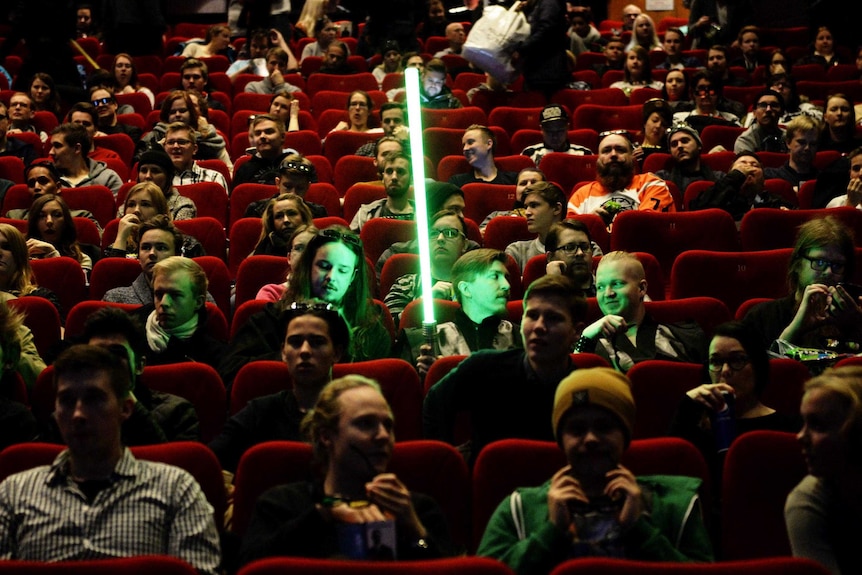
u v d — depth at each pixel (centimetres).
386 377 369
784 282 514
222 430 353
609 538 262
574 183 736
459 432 372
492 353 341
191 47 1141
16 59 1079
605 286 420
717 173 712
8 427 350
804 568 234
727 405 330
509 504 286
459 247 502
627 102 964
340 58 1045
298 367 343
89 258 573
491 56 943
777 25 1284
